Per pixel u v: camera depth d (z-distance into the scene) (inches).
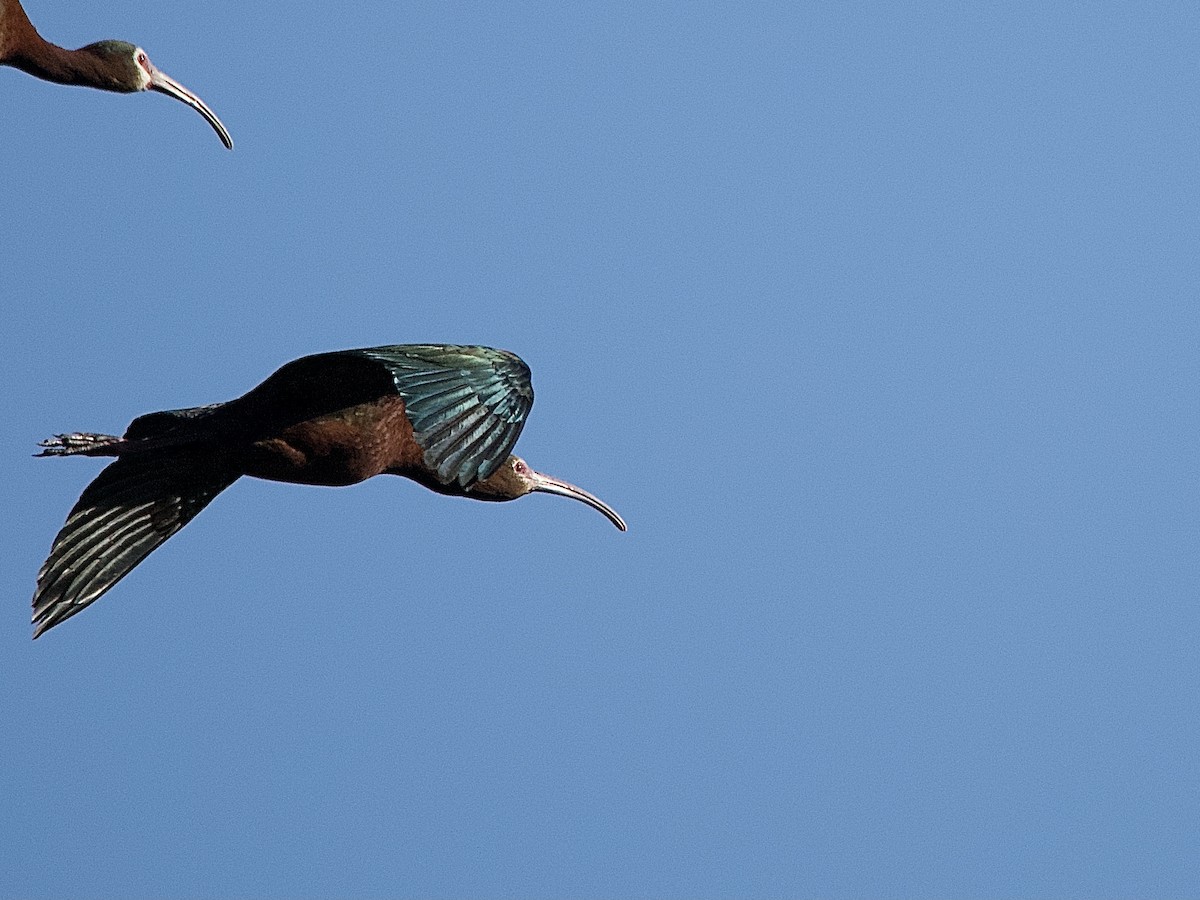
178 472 564.1
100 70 855.1
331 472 568.4
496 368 515.8
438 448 494.9
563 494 763.4
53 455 556.1
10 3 807.7
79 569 549.6
